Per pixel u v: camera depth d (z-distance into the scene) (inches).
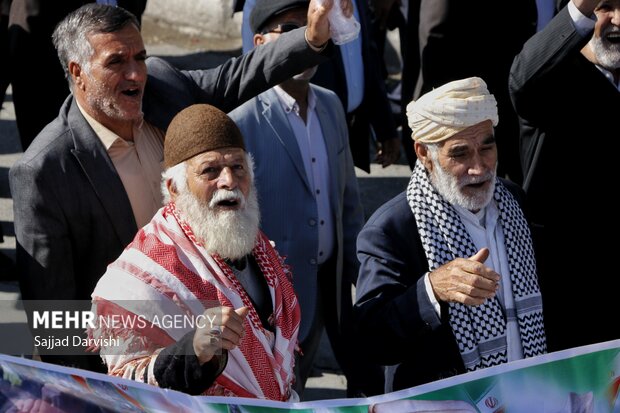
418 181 142.4
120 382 108.8
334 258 177.6
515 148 218.1
